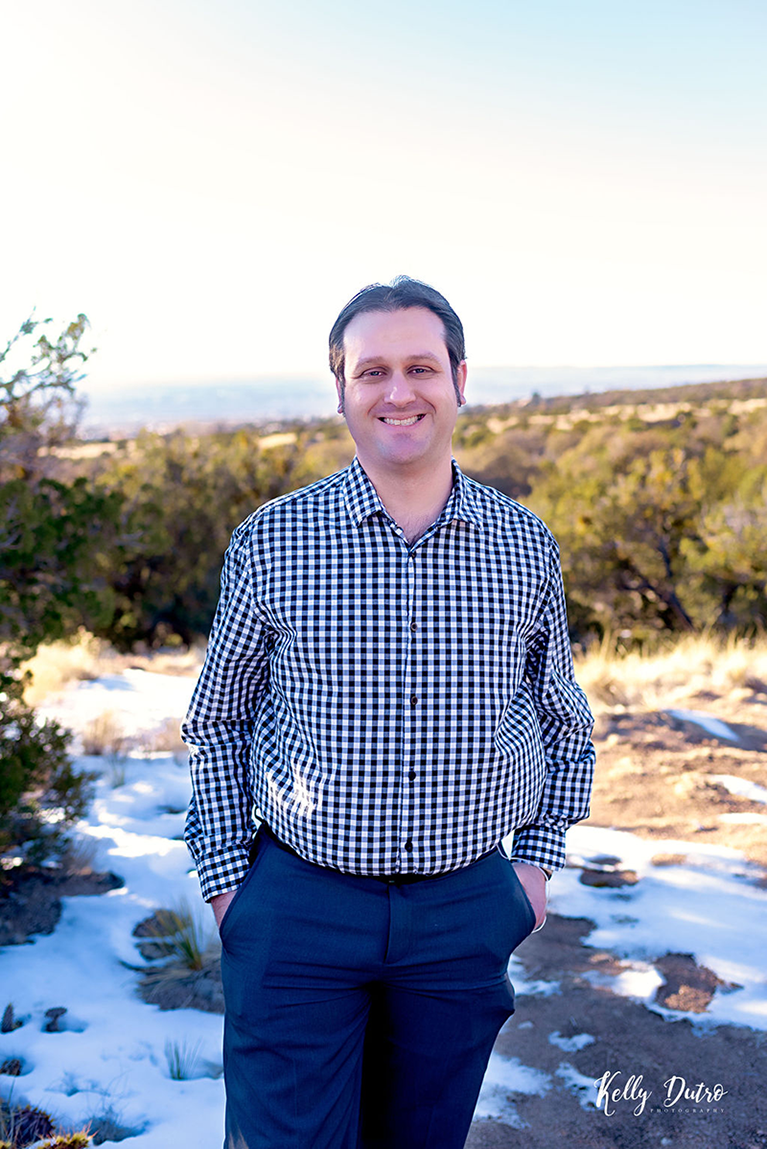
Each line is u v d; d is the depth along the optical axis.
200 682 1.66
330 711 1.49
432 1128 1.57
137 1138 2.34
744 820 4.41
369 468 1.56
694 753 5.44
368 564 1.52
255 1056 1.50
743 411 56.72
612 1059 2.60
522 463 44.75
